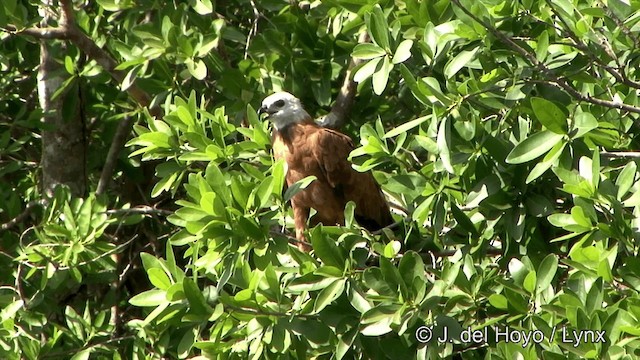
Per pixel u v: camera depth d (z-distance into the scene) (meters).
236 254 9.47
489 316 9.49
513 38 9.80
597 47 9.80
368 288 9.74
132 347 13.63
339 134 13.28
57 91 13.79
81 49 13.92
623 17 9.63
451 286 9.56
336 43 13.93
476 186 10.06
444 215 10.27
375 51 10.11
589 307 8.63
